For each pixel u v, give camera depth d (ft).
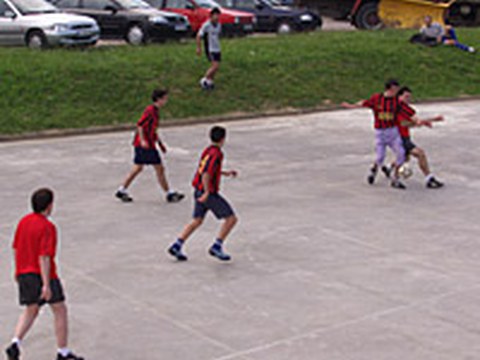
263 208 44.80
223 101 77.46
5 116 66.90
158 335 27.58
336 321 29.09
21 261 24.56
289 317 29.40
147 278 33.24
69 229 39.99
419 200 47.67
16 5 87.66
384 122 49.47
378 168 54.13
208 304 30.50
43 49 85.15
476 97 90.74
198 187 34.63
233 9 110.22
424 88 90.79
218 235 36.70
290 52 92.99
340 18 126.62
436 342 27.43
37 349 26.32
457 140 66.74
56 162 55.36
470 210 45.80
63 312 24.91
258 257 36.29
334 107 80.74
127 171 53.16
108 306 30.12
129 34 93.35
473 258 36.99
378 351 26.55
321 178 52.54
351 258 36.52
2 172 52.01
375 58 95.55
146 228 40.50
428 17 102.94
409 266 35.58
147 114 43.96
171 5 103.04
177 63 83.41
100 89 74.79
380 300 31.30
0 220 41.39
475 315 29.99
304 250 37.50
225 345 26.84
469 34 114.52
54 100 71.41
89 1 94.89
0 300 30.53
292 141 64.85
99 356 25.85
